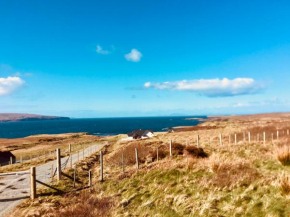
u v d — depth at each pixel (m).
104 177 14.04
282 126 39.75
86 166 19.69
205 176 9.73
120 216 7.77
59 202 9.58
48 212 8.35
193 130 64.94
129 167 16.17
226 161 11.19
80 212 8.02
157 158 16.64
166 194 8.83
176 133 61.28
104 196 10.11
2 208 9.04
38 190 11.45
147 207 8.05
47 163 24.27
